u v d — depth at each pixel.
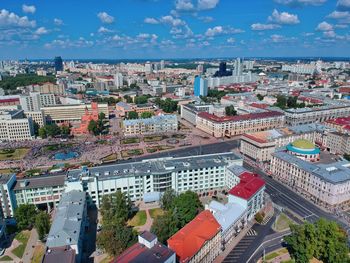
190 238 160.62
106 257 177.62
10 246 189.00
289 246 186.62
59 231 169.75
